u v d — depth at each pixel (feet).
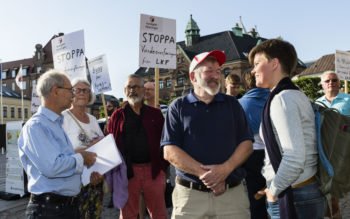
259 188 14.83
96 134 14.87
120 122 15.75
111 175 14.76
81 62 20.49
